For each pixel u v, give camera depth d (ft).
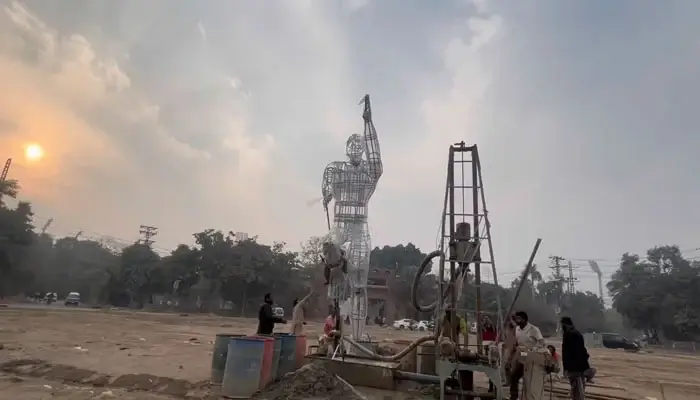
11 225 175.11
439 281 35.14
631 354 120.88
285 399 28.96
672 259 206.28
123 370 38.27
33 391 30.66
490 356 31.96
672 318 190.80
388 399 32.89
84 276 240.73
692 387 51.42
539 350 30.91
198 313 211.00
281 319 42.16
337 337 42.22
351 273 50.55
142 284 224.33
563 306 247.29
